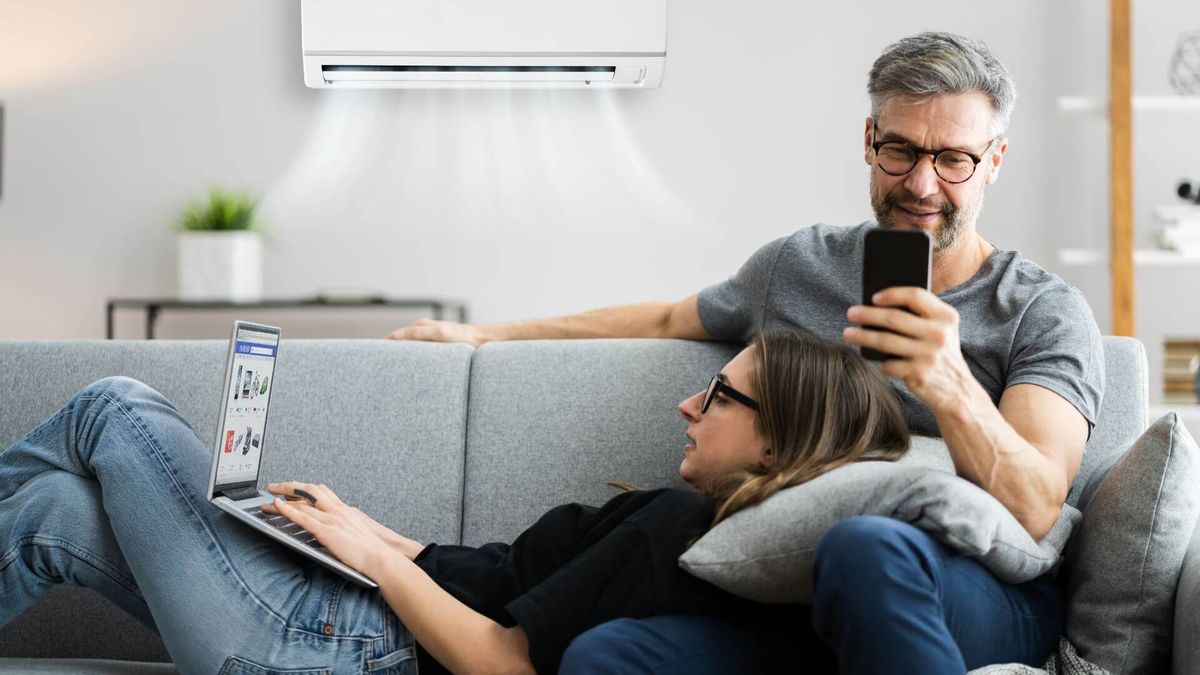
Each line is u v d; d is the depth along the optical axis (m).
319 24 3.39
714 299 1.86
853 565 1.02
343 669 1.32
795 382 1.35
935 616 1.02
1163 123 3.82
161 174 3.90
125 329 3.92
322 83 3.63
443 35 3.40
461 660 1.27
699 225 3.88
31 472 1.44
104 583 1.42
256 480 1.51
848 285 1.71
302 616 1.34
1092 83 3.80
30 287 3.93
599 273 3.88
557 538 1.41
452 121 3.87
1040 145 3.82
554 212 3.88
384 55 3.42
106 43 3.89
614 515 1.37
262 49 3.88
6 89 3.89
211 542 1.35
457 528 1.75
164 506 1.36
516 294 3.89
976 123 1.61
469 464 1.78
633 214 3.88
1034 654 1.30
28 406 1.78
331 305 3.63
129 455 1.38
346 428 1.78
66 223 3.92
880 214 1.68
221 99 3.88
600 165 3.88
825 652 1.27
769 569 1.16
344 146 3.88
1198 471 1.32
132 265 3.91
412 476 1.76
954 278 1.69
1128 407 1.68
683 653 1.14
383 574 1.34
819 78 3.86
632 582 1.23
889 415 1.36
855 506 1.14
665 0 3.44
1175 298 3.79
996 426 1.26
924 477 1.13
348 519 1.46
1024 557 1.22
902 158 1.63
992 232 3.83
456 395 1.80
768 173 3.87
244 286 3.70
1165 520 1.30
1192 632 1.22
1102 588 1.33
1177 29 3.81
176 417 1.48
